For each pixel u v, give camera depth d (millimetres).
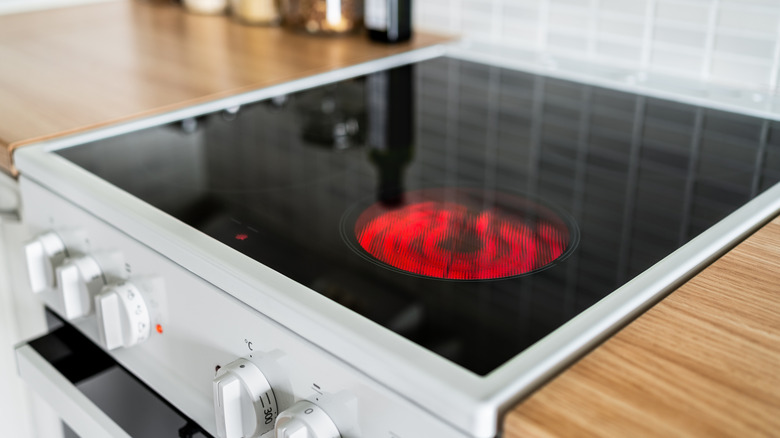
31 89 1004
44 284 825
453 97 1050
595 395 452
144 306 707
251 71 1090
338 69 1109
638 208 739
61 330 888
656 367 478
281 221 705
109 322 700
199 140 891
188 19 1370
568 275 620
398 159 863
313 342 539
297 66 1115
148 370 735
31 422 1178
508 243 676
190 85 1030
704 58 1025
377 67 1139
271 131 930
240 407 584
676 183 795
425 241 679
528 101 1033
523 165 850
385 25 1207
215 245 630
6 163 852
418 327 544
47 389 822
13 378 1126
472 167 845
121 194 727
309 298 551
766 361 484
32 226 869
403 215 729
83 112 931
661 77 1070
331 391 538
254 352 598
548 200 764
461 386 457
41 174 798
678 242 672
